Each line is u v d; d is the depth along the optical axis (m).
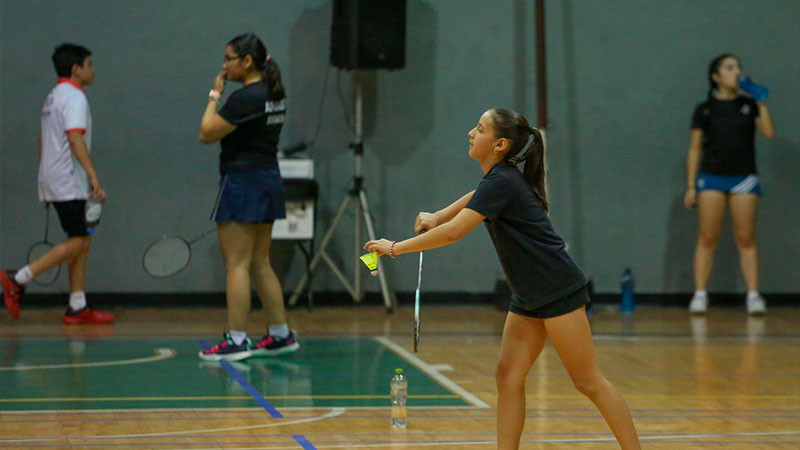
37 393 17.67
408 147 31.17
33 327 26.09
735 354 22.92
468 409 16.78
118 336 24.73
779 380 19.67
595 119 31.75
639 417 16.25
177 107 30.27
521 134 11.83
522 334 11.80
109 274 30.08
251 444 14.08
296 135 30.77
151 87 30.14
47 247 26.84
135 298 30.22
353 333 25.70
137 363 20.97
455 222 11.32
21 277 26.14
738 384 19.25
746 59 31.95
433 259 31.38
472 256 31.47
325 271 30.92
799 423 15.84
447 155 31.33
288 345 22.17
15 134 29.59
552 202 31.75
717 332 26.48
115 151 30.03
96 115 29.92
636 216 31.95
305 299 30.81
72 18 29.80
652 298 32.03
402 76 31.11
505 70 31.44
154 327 26.36
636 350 23.45
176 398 17.42
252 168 20.97
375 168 31.08
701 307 30.23
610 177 31.84
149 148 30.19
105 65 29.95
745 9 31.91
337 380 19.34
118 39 30.00
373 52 28.62
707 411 16.75
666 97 31.89
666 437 14.80
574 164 31.75
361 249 31.02
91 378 19.20
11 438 14.26
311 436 14.65
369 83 31.00
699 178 30.23
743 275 32.06
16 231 29.66
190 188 30.34
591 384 11.66
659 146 31.91
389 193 31.16
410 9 31.11
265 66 21.17
